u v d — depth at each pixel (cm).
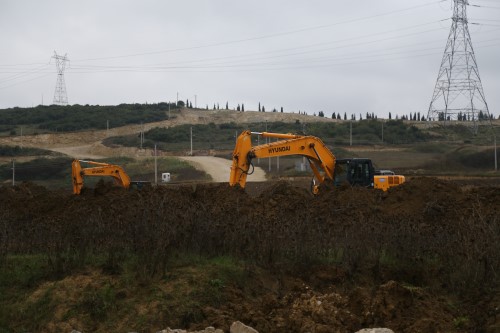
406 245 1151
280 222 1329
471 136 7431
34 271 1054
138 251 1063
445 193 1744
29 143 9194
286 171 5569
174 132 9431
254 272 1028
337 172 2236
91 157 7969
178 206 1499
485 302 909
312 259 1100
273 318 883
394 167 5294
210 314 888
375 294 959
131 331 869
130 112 11894
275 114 13575
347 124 8456
